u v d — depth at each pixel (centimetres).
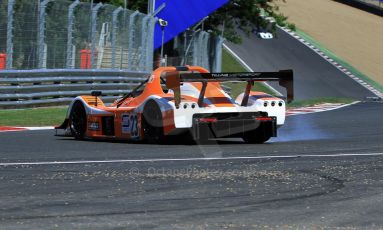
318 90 10450
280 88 10531
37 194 1733
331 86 10825
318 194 1733
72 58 5738
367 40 14700
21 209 1542
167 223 1401
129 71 6469
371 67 12619
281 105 3028
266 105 2994
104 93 5934
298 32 14425
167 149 2828
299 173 2095
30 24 5256
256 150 2791
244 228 1359
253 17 11156
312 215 1484
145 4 9794
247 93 2969
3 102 4969
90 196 1706
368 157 2530
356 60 12950
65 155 2623
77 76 5681
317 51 13075
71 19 5684
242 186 1852
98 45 6100
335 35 14788
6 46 5038
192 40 8531
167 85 2812
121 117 3128
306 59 12456
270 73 2872
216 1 7619
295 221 1425
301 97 9794
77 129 3388
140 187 1839
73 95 5625
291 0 17650
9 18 5038
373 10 17612
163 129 2919
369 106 7131
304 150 2797
